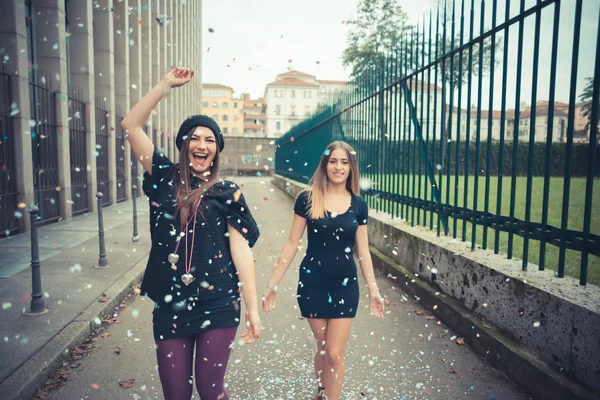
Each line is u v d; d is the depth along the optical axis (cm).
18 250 668
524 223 344
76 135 1123
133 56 1680
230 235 206
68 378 301
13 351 311
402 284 517
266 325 403
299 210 262
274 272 268
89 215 1126
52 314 387
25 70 834
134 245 715
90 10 1171
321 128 1280
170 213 196
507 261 361
